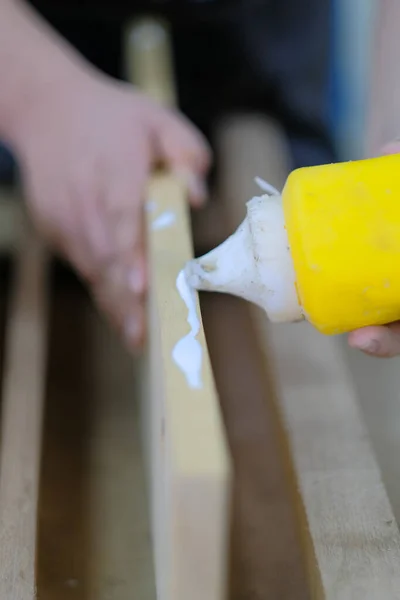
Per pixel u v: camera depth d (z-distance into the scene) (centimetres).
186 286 61
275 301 59
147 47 98
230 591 68
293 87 113
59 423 82
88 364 87
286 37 110
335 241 56
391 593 60
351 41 145
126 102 84
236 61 109
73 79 86
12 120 87
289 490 72
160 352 57
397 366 92
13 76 86
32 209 88
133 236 77
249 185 92
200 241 91
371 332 61
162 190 74
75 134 83
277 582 69
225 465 51
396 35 81
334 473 67
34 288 83
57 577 70
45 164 85
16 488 67
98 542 73
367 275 56
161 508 57
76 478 77
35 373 76
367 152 83
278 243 58
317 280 56
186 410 53
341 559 62
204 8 104
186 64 108
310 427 70
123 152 80
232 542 71
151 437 66
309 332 78
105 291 85
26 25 88
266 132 104
